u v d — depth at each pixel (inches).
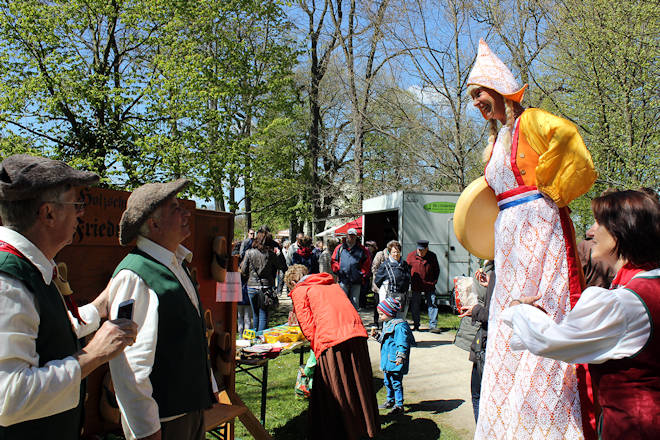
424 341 315.3
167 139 432.5
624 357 64.7
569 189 82.0
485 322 152.6
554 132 81.4
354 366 147.2
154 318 72.7
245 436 164.4
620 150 391.5
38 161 57.6
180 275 83.1
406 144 605.3
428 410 191.0
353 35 648.4
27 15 401.1
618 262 73.1
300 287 159.8
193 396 78.8
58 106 418.0
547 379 82.7
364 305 451.8
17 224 56.7
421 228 447.5
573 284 86.0
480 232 104.0
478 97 95.1
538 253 86.7
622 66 376.8
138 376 69.3
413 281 351.9
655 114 389.1
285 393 211.0
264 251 300.4
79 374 54.4
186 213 83.1
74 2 415.8
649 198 70.2
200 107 458.0
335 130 849.5
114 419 95.0
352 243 363.9
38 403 51.0
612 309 64.6
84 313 77.7
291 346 176.6
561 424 81.4
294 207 848.3
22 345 51.4
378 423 150.3
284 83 577.9
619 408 64.7
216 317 137.9
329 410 143.8
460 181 555.8
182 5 457.1
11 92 395.2
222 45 510.0
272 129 673.6
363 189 687.1
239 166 496.1
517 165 88.8
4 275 51.8
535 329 70.4
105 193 99.9
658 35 372.2
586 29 385.1
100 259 98.7
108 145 430.6
